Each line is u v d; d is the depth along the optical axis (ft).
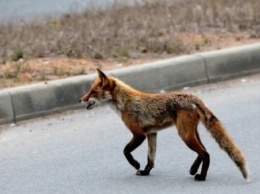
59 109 95.50
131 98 72.38
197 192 67.92
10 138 87.51
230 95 101.14
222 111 94.68
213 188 68.74
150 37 119.34
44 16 142.31
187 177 72.43
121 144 84.07
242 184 69.51
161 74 102.32
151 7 142.82
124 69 100.48
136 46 114.52
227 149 68.39
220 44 115.75
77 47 111.96
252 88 103.71
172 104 70.59
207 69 106.11
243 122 89.97
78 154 81.25
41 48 111.65
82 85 97.19
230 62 108.06
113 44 115.75
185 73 104.22
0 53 111.86
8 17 142.51
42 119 93.66
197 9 134.82
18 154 82.23
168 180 71.82
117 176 73.87
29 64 105.81
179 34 122.01
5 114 91.81
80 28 124.67
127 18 132.57
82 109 96.84
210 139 84.07
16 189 71.77
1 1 158.81
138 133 72.23
